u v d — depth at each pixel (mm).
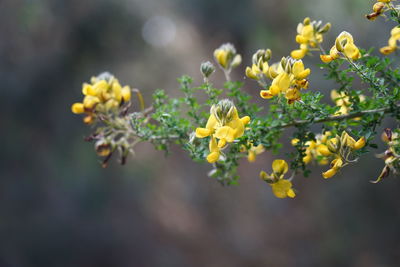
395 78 431
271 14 2035
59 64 1662
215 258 1904
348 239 1592
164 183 2217
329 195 1671
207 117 452
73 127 1741
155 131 467
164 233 1963
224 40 2465
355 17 1207
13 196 1633
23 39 1562
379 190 1466
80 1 1646
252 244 1941
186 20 2566
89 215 1763
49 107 1688
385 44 1063
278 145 441
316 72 1330
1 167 1632
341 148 405
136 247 1825
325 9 1357
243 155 467
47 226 1642
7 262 1519
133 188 2004
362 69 412
